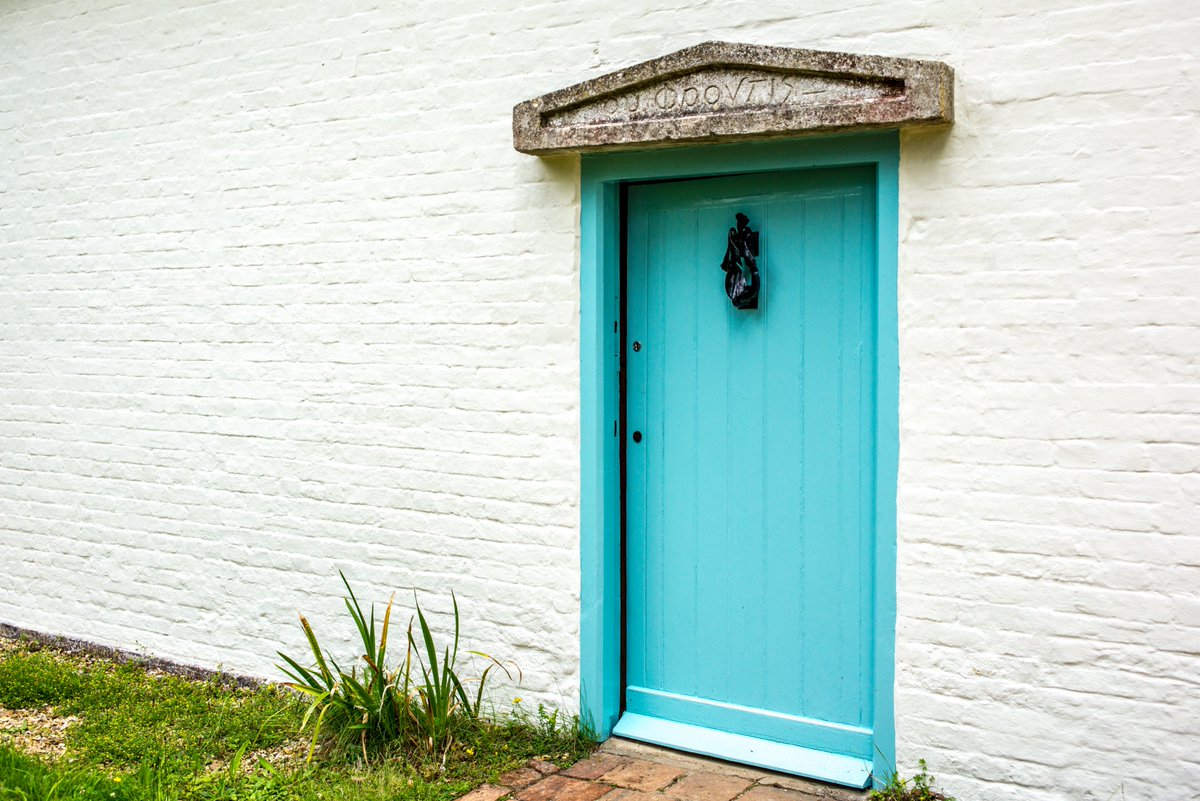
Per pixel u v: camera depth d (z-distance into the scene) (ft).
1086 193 10.59
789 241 12.60
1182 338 10.25
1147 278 10.37
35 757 12.94
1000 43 10.91
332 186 15.12
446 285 14.28
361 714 13.26
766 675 12.95
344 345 15.14
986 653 11.18
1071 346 10.69
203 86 16.21
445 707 13.19
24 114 18.11
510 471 13.91
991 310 11.03
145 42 16.75
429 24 14.26
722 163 12.42
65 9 17.56
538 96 13.37
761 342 12.83
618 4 12.95
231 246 16.07
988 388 11.07
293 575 15.75
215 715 14.53
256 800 11.88
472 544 14.25
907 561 11.55
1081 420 10.67
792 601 12.75
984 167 11.01
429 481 14.53
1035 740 10.97
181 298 16.61
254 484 16.05
